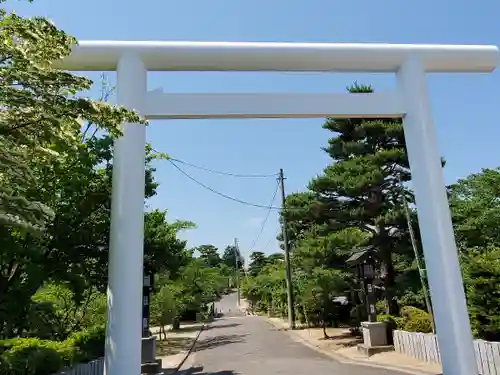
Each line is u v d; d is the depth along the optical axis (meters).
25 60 4.70
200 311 38.06
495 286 10.09
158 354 16.95
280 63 8.52
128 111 5.64
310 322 25.58
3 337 8.49
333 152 18.27
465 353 7.55
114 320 7.07
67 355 7.94
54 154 5.97
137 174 7.64
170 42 8.30
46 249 8.61
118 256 7.27
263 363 13.30
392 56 8.80
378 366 11.70
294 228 26.89
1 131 5.18
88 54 8.00
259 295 47.75
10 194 5.69
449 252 7.98
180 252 18.72
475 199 17.94
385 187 16.56
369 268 15.40
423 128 8.48
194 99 8.19
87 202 8.93
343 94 8.60
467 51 9.03
